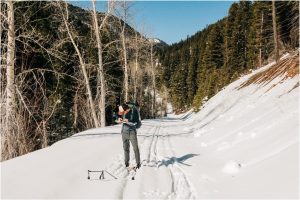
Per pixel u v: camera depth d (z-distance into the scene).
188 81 106.56
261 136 11.97
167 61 147.88
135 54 50.88
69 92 34.75
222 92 40.47
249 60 64.69
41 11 23.31
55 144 13.98
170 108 135.12
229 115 22.62
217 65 86.19
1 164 9.80
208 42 87.56
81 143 14.36
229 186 8.09
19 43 20.50
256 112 17.05
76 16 27.16
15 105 14.91
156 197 7.49
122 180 8.75
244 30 69.56
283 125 11.64
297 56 22.30
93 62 36.50
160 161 11.73
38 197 6.99
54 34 28.88
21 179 8.14
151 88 66.50
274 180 7.29
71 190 7.67
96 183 8.36
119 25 36.84
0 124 14.55
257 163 9.16
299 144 8.45
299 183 6.55
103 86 27.11
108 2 26.62
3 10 16.06
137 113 10.27
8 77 15.03
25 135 15.45
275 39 35.50
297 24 36.00
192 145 16.05
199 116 37.44
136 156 10.23
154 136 20.34
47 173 8.76
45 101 18.95
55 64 25.44
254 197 6.84
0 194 7.05
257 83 26.66
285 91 17.52
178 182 8.87
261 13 54.66
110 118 43.84
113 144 14.52
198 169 10.37
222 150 12.96
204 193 7.79
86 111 32.09
